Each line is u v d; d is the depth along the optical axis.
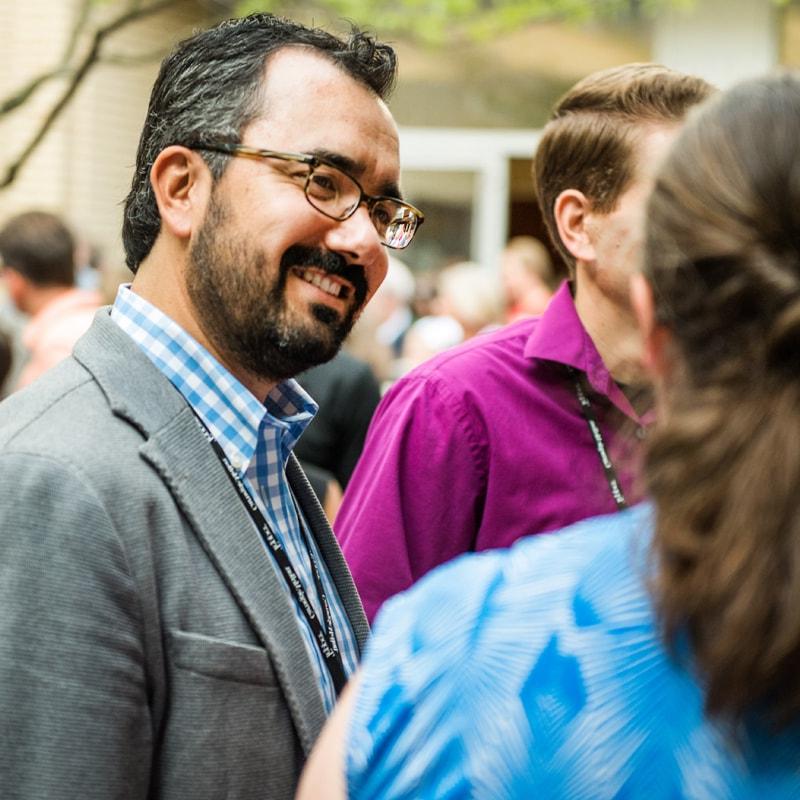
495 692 0.92
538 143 2.21
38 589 1.24
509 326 2.22
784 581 0.82
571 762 0.88
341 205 1.49
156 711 1.30
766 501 0.83
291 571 1.50
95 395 1.38
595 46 8.38
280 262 1.46
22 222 4.35
